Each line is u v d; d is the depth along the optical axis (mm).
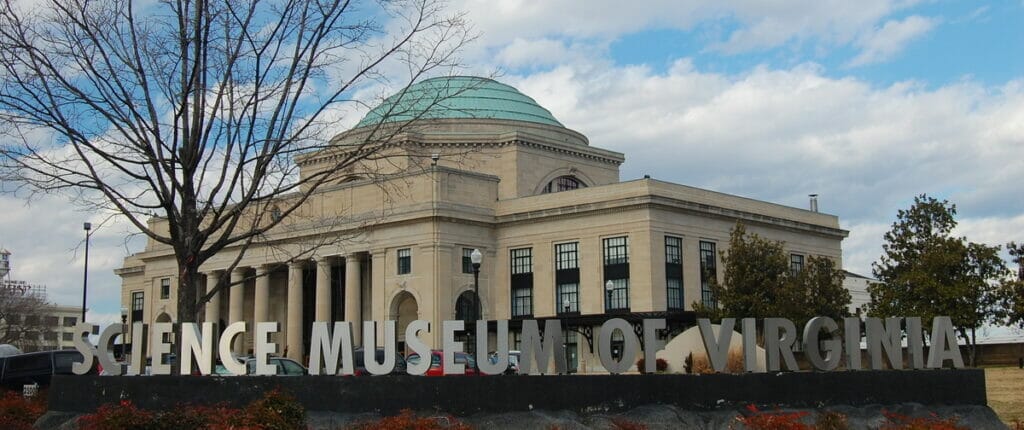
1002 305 68312
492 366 26781
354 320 83750
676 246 80500
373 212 82875
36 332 142625
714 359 27750
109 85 28500
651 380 26938
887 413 28328
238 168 29406
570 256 82125
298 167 38719
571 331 79500
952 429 25984
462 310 83312
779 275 68875
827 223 95562
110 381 28500
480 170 90250
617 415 26359
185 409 26094
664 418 26203
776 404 27828
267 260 89250
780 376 28078
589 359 77625
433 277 79938
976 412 30047
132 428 24375
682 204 80375
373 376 26703
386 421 24469
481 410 26078
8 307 133500
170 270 101562
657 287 77562
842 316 70438
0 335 146375
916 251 69750
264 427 24234
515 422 25734
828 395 28531
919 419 27000
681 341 40031
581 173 94625
